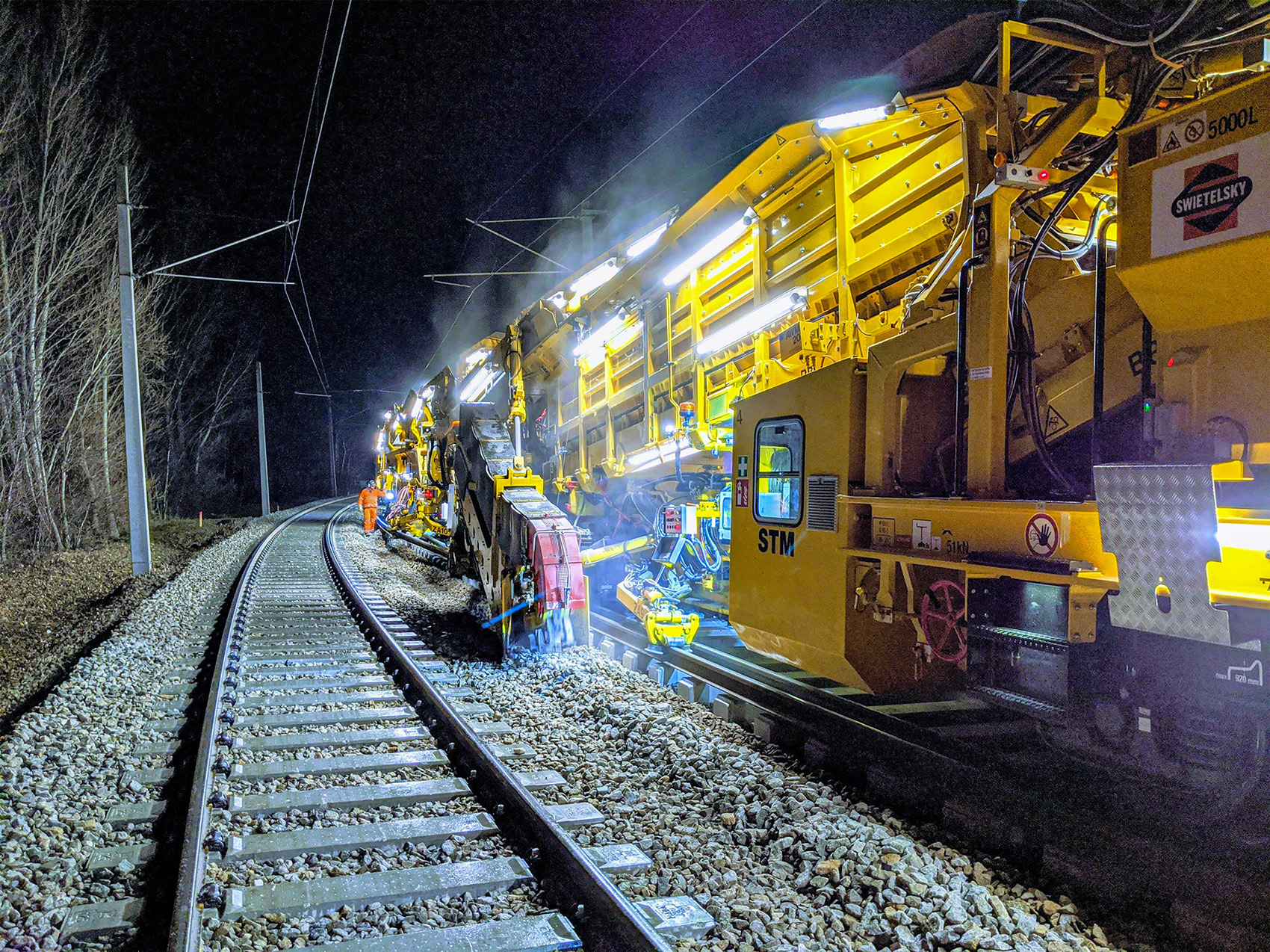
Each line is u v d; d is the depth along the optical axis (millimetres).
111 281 23156
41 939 3373
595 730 5965
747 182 7086
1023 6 4176
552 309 10992
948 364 4879
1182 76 4188
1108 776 4258
